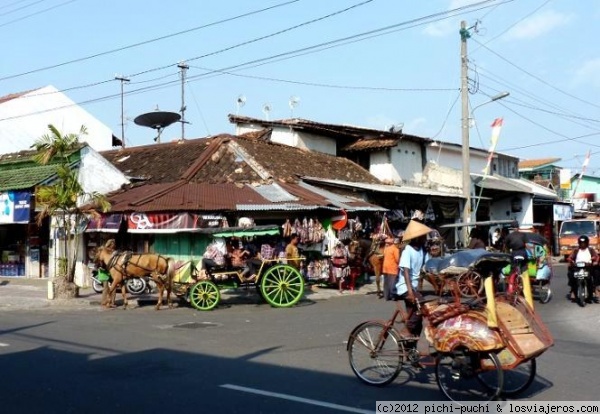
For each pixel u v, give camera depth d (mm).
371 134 28062
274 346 9961
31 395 6945
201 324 12656
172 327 12227
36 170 21703
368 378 7426
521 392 6891
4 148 30484
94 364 8609
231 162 22031
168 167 22734
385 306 15539
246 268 15500
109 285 16453
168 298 15836
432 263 7309
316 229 19062
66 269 17547
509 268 14047
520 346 6457
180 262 15812
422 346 8102
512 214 34156
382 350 7340
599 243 29594
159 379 7695
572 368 8227
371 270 19406
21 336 11086
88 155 21297
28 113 31641
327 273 19406
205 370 8188
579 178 45375
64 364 8617
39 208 20453
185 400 6707
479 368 6551
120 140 36625
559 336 10914
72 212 17609
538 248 15695
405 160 29172
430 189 27938
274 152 23719
